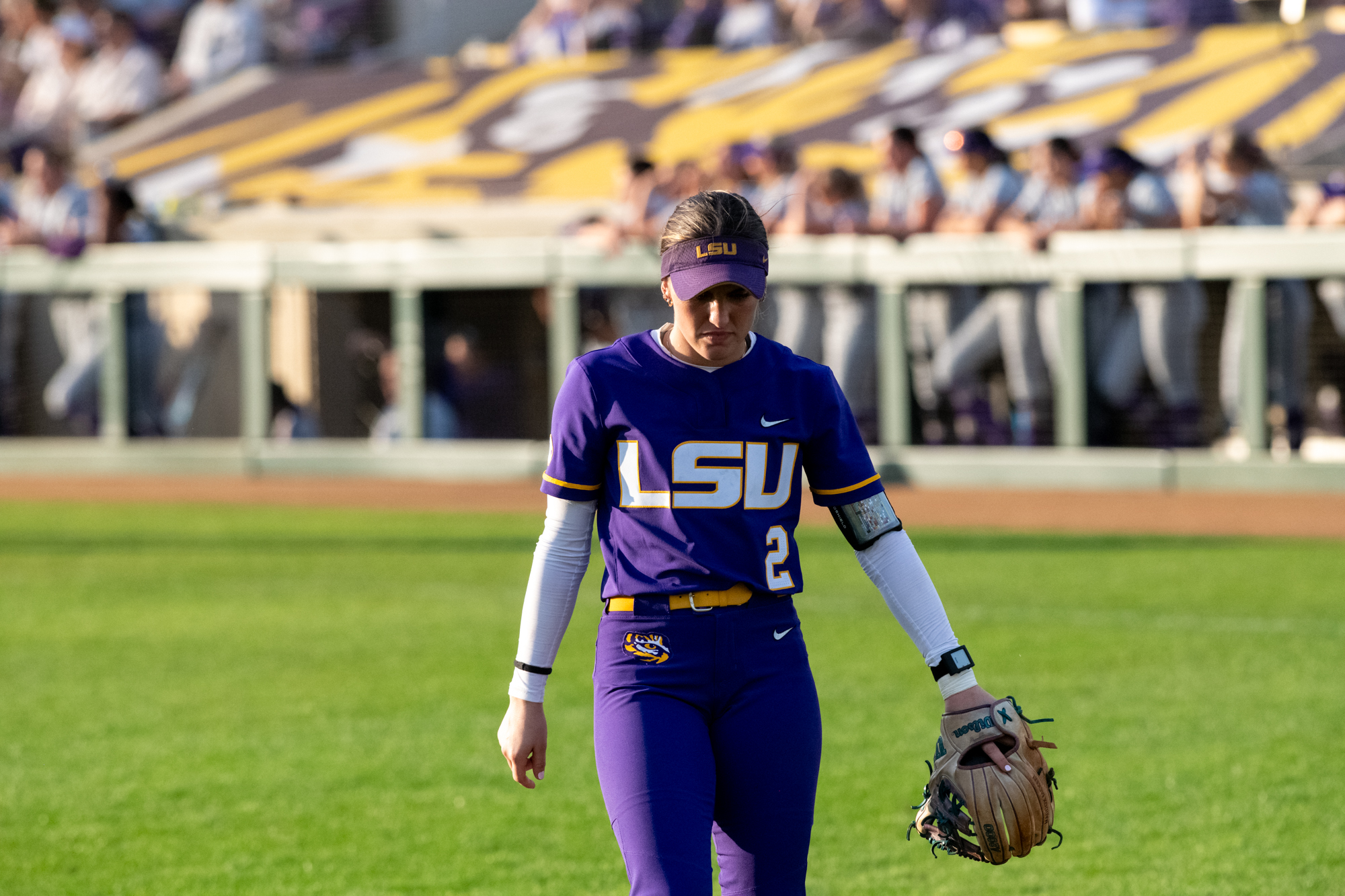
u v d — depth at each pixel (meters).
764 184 43.50
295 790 17.94
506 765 18.81
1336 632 24.45
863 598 28.55
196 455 47.94
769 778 9.84
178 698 22.22
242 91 67.31
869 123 54.28
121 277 47.94
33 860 15.67
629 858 9.42
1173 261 39.00
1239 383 39.00
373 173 57.97
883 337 41.84
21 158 56.88
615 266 43.84
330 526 38.62
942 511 38.22
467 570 32.41
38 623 27.73
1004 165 41.62
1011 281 40.44
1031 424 40.94
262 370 47.12
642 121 58.34
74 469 49.19
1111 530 35.03
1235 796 16.89
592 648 25.16
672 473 9.84
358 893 14.66
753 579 9.91
